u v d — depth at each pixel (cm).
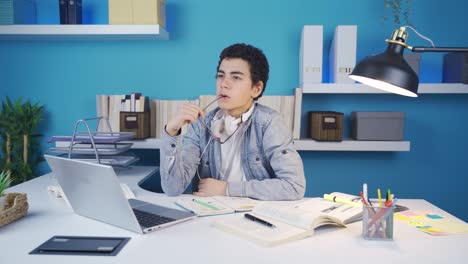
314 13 261
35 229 118
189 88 266
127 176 214
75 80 267
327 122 240
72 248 101
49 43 265
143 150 270
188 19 262
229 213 136
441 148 267
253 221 121
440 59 261
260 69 176
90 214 128
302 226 114
